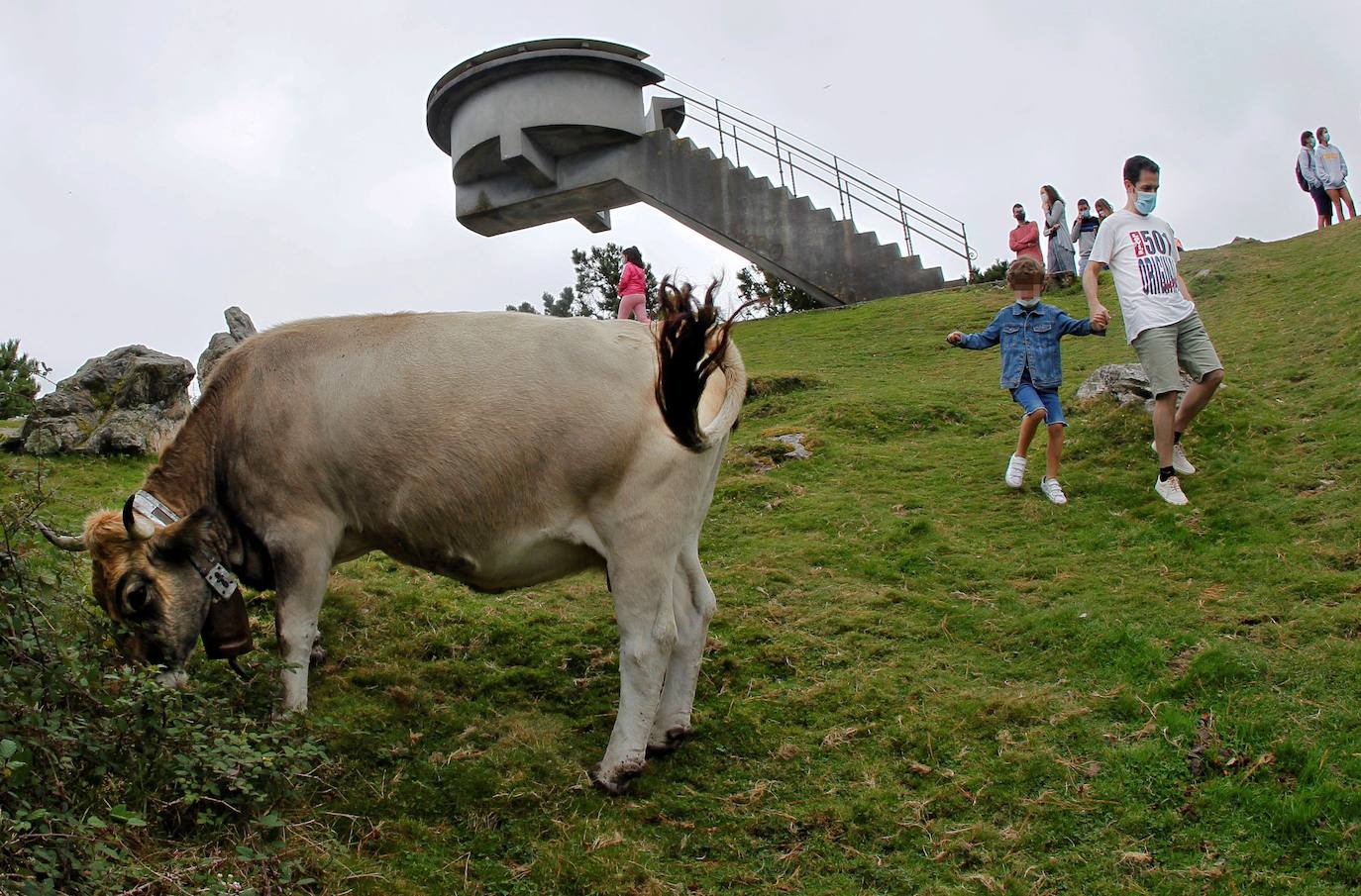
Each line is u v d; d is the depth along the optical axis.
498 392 5.12
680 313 4.64
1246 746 5.01
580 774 5.16
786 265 20.91
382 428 5.17
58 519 7.35
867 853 4.62
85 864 3.57
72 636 4.51
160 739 4.20
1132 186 7.96
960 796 4.92
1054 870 4.44
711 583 7.24
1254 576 6.59
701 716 5.67
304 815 4.64
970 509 8.35
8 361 11.05
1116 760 5.04
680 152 21.20
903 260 20.30
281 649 5.27
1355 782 4.67
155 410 10.19
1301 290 12.91
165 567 5.35
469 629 6.62
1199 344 7.88
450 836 4.71
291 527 5.28
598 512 5.09
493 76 20.62
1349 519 7.03
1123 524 7.69
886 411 10.91
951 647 6.28
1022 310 8.45
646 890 4.39
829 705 5.72
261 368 5.43
